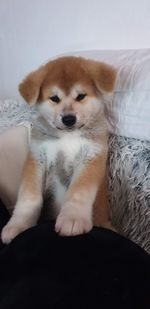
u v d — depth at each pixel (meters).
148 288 0.64
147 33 1.27
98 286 0.64
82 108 0.88
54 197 0.99
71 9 1.48
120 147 1.06
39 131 0.97
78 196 0.85
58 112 0.88
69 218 0.77
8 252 0.72
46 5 1.58
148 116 1.01
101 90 0.90
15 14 1.77
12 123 1.38
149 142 1.05
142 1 1.23
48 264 0.67
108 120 1.08
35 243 0.72
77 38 1.52
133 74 1.05
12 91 2.05
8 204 1.06
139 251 0.71
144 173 1.00
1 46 1.96
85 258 0.68
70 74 0.88
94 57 1.19
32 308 0.62
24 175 0.95
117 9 1.32
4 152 1.08
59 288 0.64
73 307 0.61
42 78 0.90
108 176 1.05
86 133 0.94
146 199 0.99
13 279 0.67
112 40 1.39
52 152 0.95
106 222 0.99
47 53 1.71
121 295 0.63
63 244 0.71
